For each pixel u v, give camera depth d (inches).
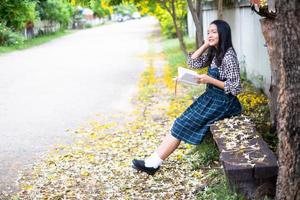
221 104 196.1
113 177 214.5
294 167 133.0
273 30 206.2
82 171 223.9
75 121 328.2
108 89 451.2
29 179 218.5
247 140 177.8
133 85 470.3
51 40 1202.6
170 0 522.6
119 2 495.2
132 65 634.8
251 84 348.2
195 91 390.6
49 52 866.8
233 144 174.2
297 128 130.4
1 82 507.8
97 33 1503.4
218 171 201.0
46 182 213.3
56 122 326.3
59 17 1457.9
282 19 126.8
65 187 206.2
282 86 134.0
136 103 381.7
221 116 197.8
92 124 318.0
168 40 1035.3
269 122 223.0
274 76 210.1
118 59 714.8
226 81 190.7
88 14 2053.4
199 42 452.8
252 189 157.9
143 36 1270.9
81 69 607.2
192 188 194.5
